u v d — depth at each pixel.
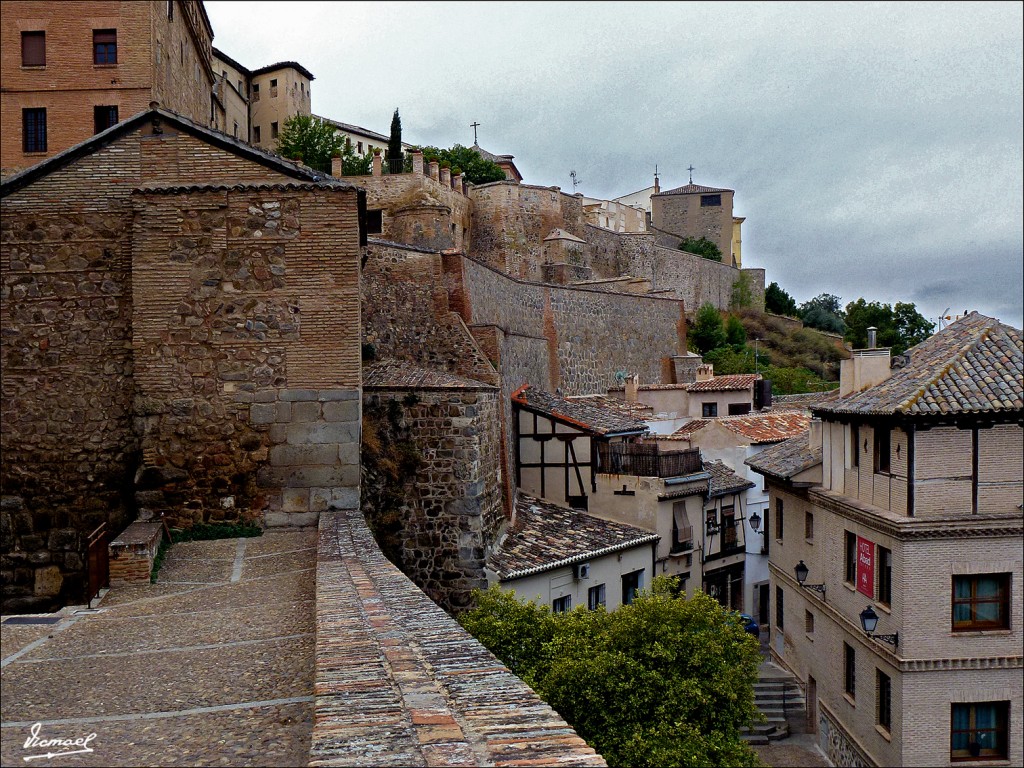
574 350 36.91
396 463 17.36
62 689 6.29
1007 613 16.95
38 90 24.83
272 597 9.44
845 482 20.55
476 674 5.34
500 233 56.50
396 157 52.88
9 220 13.84
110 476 13.79
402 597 7.80
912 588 16.86
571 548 21.78
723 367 62.41
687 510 27.91
